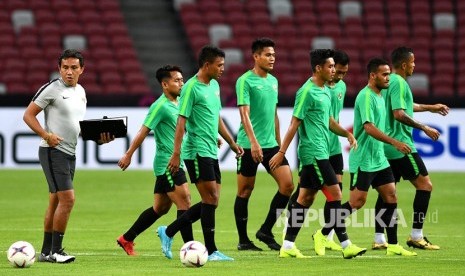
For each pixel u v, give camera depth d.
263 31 98.56
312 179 36.66
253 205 56.59
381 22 101.00
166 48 98.06
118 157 75.38
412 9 101.94
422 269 33.22
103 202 57.75
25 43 94.12
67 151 34.81
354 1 102.19
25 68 91.88
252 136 38.50
